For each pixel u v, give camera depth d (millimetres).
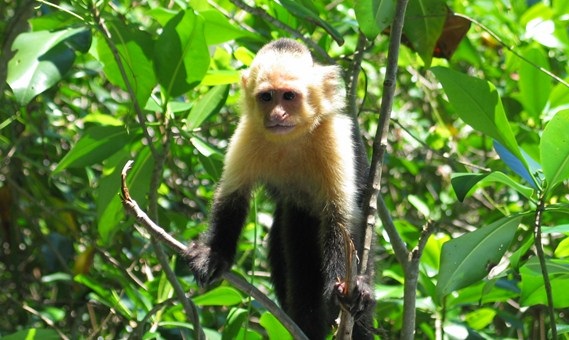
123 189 4582
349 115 6742
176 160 10117
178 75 6406
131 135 6652
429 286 6754
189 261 5766
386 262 8961
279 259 7070
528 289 5941
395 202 10023
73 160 6633
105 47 6434
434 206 9938
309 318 6578
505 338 7547
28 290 9898
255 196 6527
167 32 6320
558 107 7859
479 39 10047
